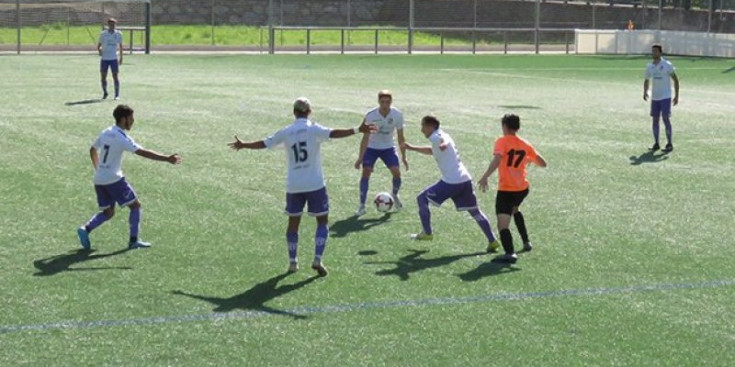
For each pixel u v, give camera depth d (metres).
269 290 14.31
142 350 11.84
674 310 13.77
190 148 27.02
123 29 73.19
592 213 20.03
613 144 29.45
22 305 13.41
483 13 94.00
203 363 11.48
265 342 12.20
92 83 46.16
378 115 19.70
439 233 18.03
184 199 20.44
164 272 15.13
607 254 16.80
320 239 15.10
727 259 16.58
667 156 27.45
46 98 38.81
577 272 15.62
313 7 94.19
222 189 21.53
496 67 63.88
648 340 12.53
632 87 49.62
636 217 19.72
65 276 14.81
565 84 51.09
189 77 51.12
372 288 14.51
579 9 92.94
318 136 14.95
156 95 41.00
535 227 18.70
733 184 23.47
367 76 54.44
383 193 19.53
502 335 12.60
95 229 17.72
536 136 30.81
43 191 20.88
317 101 39.97
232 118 33.78
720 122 35.28
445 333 12.63
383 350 12.00
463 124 33.41
